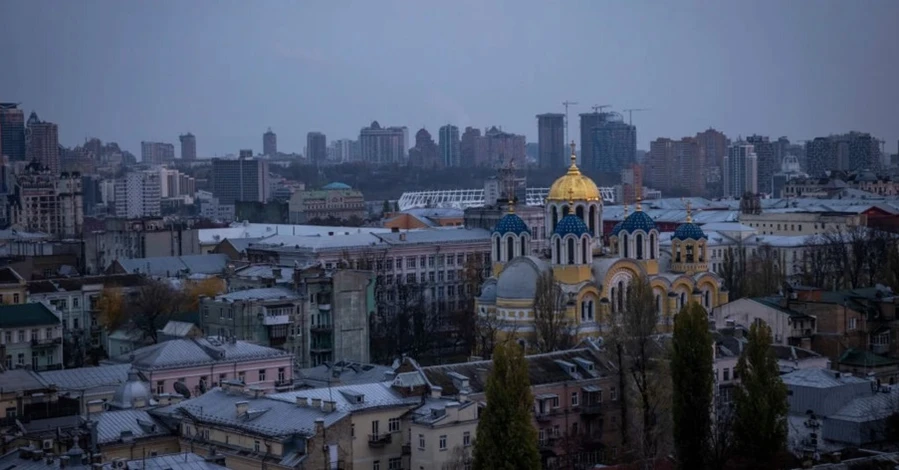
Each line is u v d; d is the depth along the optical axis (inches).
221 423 7844.5
